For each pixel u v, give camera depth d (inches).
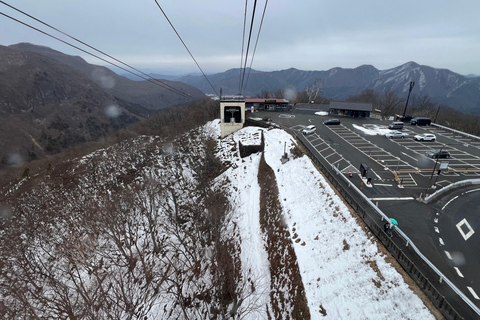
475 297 534.3
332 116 2460.6
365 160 1342.3
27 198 1646.2
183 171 1823.3
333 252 731.4
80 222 1298.0
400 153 1445.6
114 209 1256.2
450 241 715.4
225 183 1536.7
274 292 759.7
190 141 2268.7
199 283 909.2
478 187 1045.8
